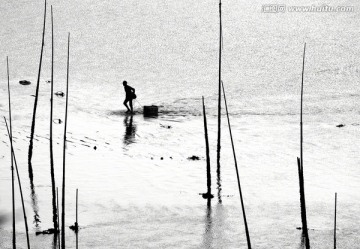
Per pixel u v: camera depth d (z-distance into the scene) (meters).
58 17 193.38
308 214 51.69
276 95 119.75
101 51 161.38
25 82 122.50
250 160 73.75
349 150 79.44
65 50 162.50
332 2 195.12
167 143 83.44
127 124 97.88
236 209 53.03
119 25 184.50
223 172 67.31
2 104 103.06
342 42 156.12
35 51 161.38
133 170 66.44
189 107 113.44
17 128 86.19
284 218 50.41
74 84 130.75
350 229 47.44
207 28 178.00
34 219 48.56
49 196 54.38
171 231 46.56
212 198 56.50
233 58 151.62
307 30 169.25
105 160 70.88
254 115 104.50
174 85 132.62
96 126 94.12
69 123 94.19
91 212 51.28
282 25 175.62
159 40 170.00
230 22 182.00
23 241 43.50
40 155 70.75
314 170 68.81
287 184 62.34
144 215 50.84
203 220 49.69
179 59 154.00
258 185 61.72
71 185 58.94
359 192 59.19
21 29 182.75
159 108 113.44
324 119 99.81
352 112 104.25
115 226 47.84
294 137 87.75
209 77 138.00
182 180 62.94
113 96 123.38
